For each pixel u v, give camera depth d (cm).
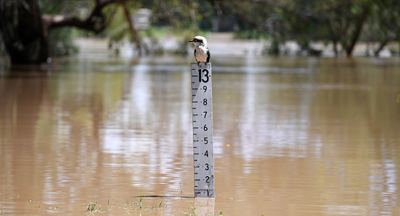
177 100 2495
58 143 1496
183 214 929
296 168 1254
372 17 6197
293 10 5706
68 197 1018
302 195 1048
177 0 5800
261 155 1384
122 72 4138
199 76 1032
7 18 4597
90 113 2061
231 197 1032
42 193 1041
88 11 5753
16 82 3188
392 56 6788
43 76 3644
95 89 2917
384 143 1545
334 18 6069
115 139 1566
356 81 3559
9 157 1326
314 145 1509
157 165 1270
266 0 5719
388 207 982
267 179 1159
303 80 3609
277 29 5850
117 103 2366
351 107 2302
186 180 1147
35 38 4678
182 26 6138
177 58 6088
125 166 1256
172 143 1518
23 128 1719
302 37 6028
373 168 1259
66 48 6266
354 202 1009
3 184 1096
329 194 1056
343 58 6338
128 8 5900
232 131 1719
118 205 973
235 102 2441
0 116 1947
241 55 6681
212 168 1030
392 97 2677
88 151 1405
